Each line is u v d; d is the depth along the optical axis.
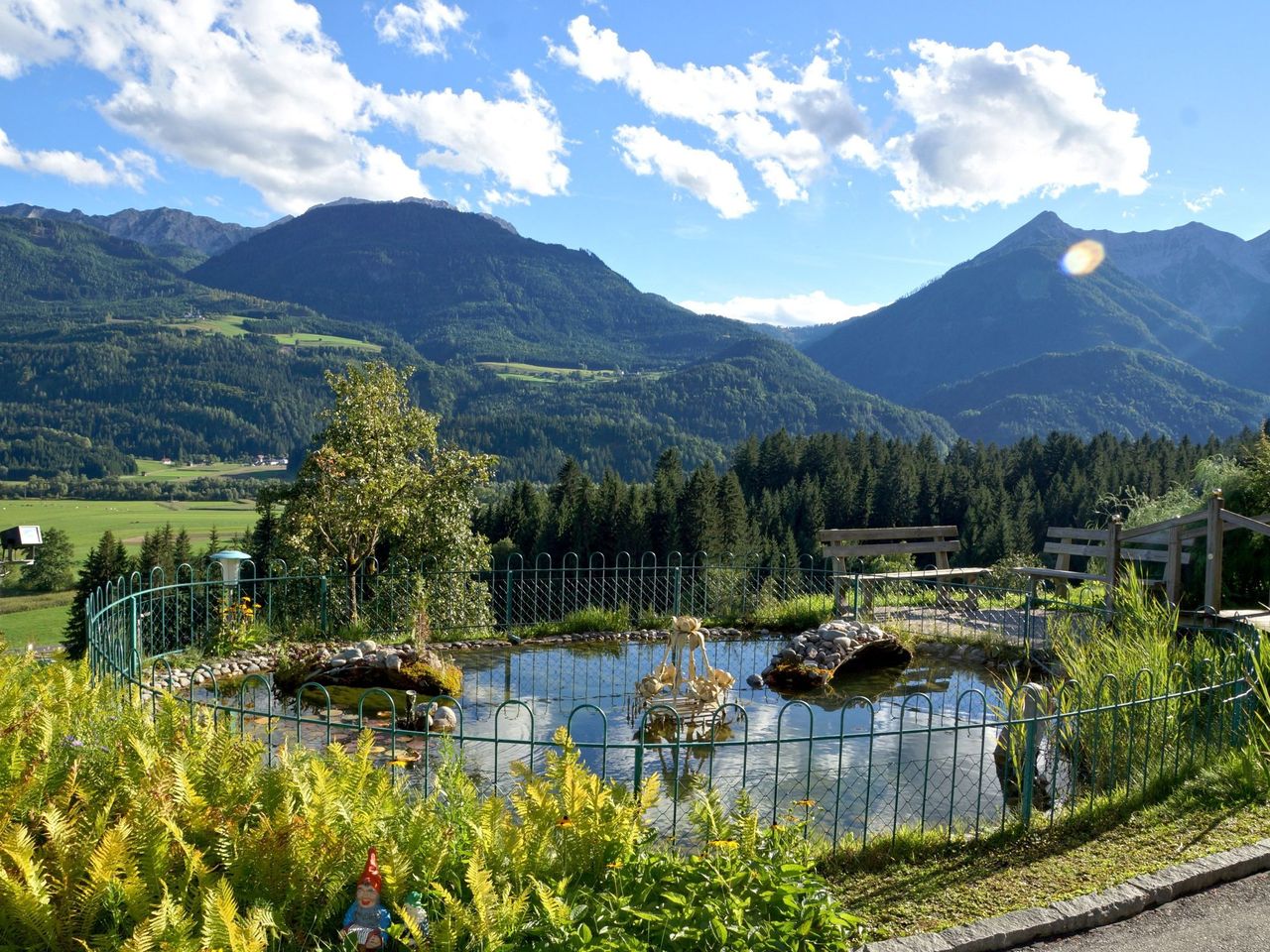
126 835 3.51
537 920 3.51
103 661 6.96
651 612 11.77
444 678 8.11
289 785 4.07
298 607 11.02
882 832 4.96
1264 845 4.67
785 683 8.77
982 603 12.19
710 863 3.82
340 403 15.70
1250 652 6.28
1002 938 3.83
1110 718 5.93
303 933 3.53
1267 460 10.66
